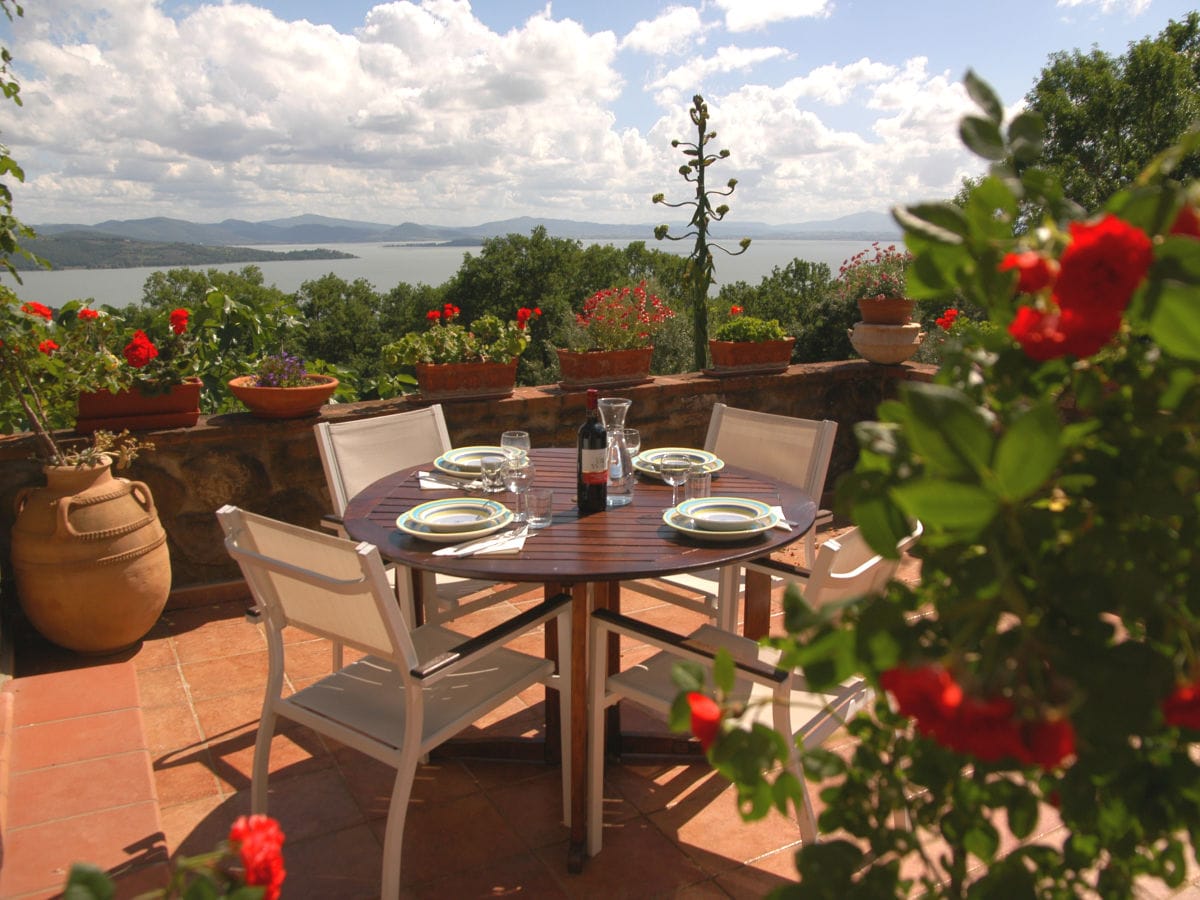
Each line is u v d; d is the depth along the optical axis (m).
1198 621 0.77
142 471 3.47
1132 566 0.72
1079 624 0.73
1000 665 0.68
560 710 2.47
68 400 3.28
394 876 1.90
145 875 2.00
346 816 2.32
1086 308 0.65
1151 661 0.69
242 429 3.57
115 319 3.54
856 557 1.88
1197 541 0.75
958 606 0.74
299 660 3.21
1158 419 0.76
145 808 2.28
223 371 4.45
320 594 1.94
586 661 2.08
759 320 4.76
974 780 0.90
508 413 4.11
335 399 4.66
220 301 4.39
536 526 2.31
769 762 0.84
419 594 2.72
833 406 4.93
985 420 0.67
